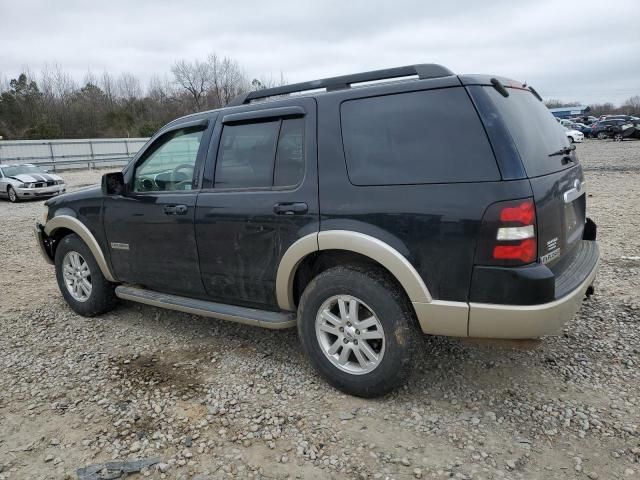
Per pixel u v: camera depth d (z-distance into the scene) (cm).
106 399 314
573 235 313
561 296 257
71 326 445
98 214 421
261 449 259
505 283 246
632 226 736
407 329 277
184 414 294
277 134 321
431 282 263
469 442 256
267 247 320
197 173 359
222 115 352
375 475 235
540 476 229
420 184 264
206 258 353
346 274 290
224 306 358
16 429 286
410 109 273
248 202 325
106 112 5772
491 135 250
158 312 470
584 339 366
